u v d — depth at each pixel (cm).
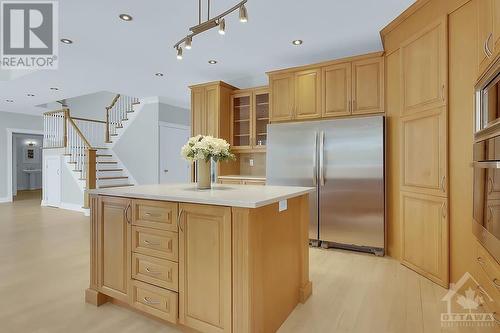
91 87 560
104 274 221
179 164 707
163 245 191
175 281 187
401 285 257
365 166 339
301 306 222
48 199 706
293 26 319
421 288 250
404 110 296
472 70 229
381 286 255
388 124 337
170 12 291
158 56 405
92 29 327
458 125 239
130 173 691
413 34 287
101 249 222
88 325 195
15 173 937
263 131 465
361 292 244
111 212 217
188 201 177
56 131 694
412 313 210
